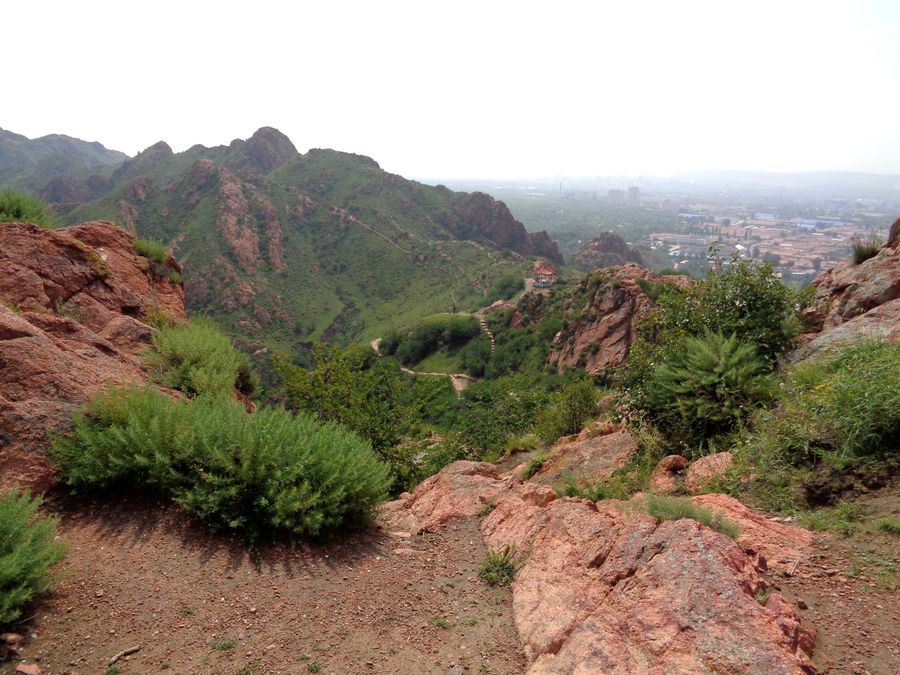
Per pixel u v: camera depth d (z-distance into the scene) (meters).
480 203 151.50
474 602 3.97
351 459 5.23
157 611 3.60
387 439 10.14
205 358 8.46
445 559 4.74
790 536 3.79
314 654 3.34
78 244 9.05
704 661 2.59
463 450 12.19
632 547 3.58
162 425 5.02
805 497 4.34
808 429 4.71
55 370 5.55
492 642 3.47
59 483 4.81
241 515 4.61
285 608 3.78
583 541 4.04
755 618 2.74
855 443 4.35
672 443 6.33
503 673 3.17
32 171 182.12
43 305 7.70
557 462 8.24
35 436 4.86
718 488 4.85
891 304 6.73
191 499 4.52
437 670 3.22
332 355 11.38
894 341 5.75
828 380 5.07
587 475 7.00
